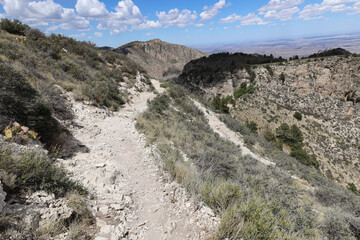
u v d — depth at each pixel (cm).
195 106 2675
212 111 3306
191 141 1099
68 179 395
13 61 1062
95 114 1093
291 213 494
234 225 314
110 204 382
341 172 4488
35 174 326
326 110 6512
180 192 458
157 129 1047
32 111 556
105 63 2405
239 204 356
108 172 532
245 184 629
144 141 852
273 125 5819
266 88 7288
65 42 2125
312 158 4434
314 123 5925
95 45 2798
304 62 7338
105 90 1459
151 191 475
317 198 1023
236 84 7700
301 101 6825
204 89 8719
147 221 354
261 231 290
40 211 266
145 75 3116
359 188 4106
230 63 9606
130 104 1645
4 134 444
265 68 7594
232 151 1468
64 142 656
